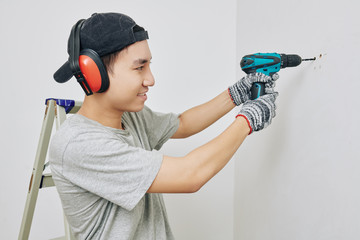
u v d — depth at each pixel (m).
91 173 0.75
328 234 0.88
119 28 0.73
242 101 1.06
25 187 1.70
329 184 0.87
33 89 1.67
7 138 1.68
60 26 1.66
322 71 0.90
